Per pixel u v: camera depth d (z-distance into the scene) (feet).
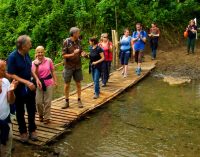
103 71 38.93
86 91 37.50
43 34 63.77
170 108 33.35
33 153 22.76
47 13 66.64
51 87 26.37
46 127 26.73
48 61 25.91
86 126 28.37
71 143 25.02
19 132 24.63
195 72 49.03
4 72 18.78
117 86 39.83
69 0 65.41
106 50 38.50
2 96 18.44
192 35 59.11
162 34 66.80
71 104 32.40
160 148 24.49
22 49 22.24
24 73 22.50
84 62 56.34
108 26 63.00
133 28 63.67
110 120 29.86
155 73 48.62
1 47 66.23
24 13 68.54
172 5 71.20
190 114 31.71
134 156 23.18
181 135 26.86
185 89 40.52
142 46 45.32
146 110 32.68
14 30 66.95
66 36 63.10
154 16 67.10
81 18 63.52
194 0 74.43
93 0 65.62
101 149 24.18
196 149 24.32
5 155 19.20
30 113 23.89
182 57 58.29
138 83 42.98
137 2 67.77
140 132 27.37
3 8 70.69
